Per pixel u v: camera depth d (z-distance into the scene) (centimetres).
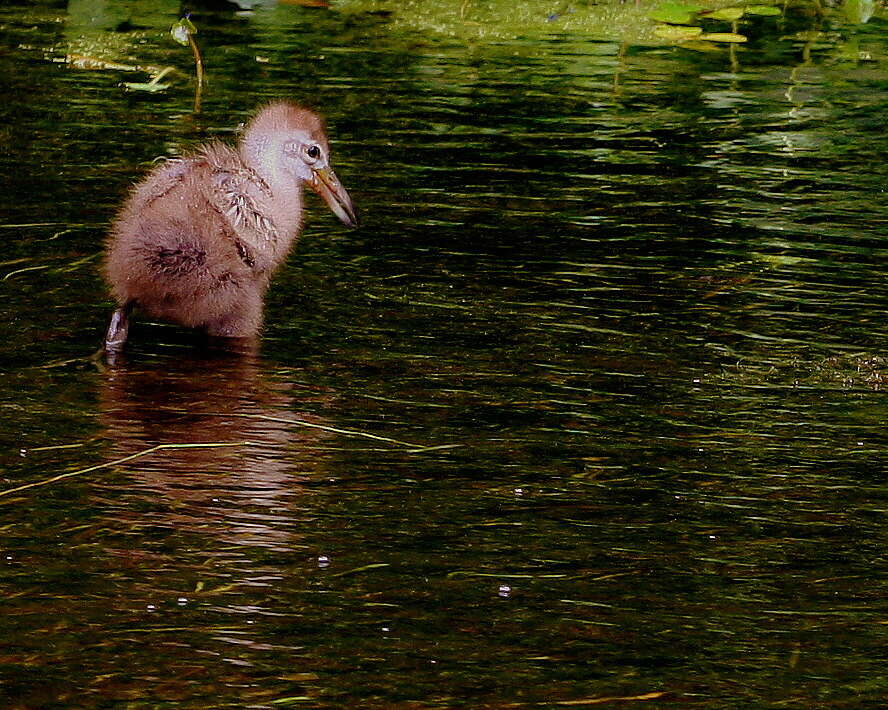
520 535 895
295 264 1364
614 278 1352
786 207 1569
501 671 752
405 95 1952
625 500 945
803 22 2417
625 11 2448
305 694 724
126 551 853
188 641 766
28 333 1184
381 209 1515
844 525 921
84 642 760
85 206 1460
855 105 1969
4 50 2091
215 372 1130
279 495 931
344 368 1142
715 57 2205
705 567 866
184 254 1173
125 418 1035
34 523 882
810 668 765
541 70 2100
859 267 1401
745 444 1032
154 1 2403
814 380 1150
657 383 1133
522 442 1023
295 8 2409
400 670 748
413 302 1281
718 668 762
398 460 988
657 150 1758
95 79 1955
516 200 1560
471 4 2467
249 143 1313
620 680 747
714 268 1388
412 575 843
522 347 1192
